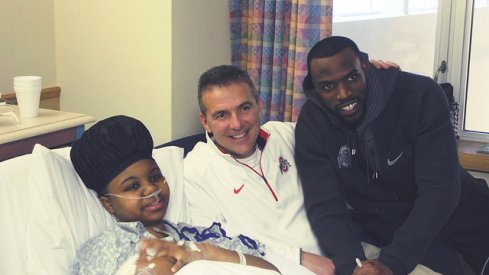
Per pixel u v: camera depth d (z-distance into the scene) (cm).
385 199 215
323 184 210
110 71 274
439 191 195
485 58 274
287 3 267
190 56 265
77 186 169
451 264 208
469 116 283
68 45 284
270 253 182
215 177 203
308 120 217
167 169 196
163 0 252
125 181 164
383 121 207
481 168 255
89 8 274
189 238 175
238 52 288
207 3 269
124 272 147
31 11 274
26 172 165
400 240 191
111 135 163
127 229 160
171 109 260
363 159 211
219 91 195
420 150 203
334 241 197
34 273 152
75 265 154
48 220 157
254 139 202
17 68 272
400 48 291
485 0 267
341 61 198
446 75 277
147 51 262
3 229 157
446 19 271
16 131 209
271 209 204
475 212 214
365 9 294
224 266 150
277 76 272
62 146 232
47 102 286
